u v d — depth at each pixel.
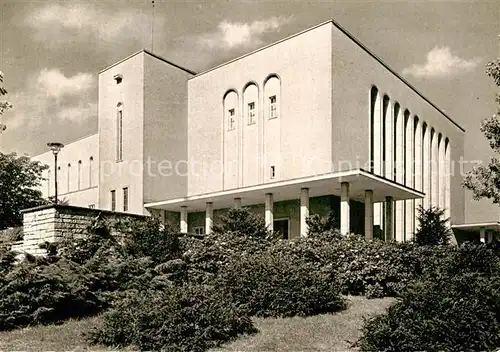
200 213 34.88
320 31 29.73
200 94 36.72
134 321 10.52
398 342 9.28
